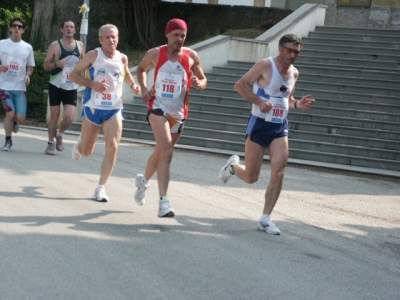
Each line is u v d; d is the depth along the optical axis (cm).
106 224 774
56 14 2994
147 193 998
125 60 932
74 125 1947
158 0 3059
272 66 804
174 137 852
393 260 766
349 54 2253
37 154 1284
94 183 1026
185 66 827
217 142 1719
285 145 819
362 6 2805
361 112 1775
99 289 555
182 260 659
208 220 855
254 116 816
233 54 2294
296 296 590
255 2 3191
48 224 747
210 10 3034
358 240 847
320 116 1778
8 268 586
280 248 751
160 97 822
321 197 1141
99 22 3027
